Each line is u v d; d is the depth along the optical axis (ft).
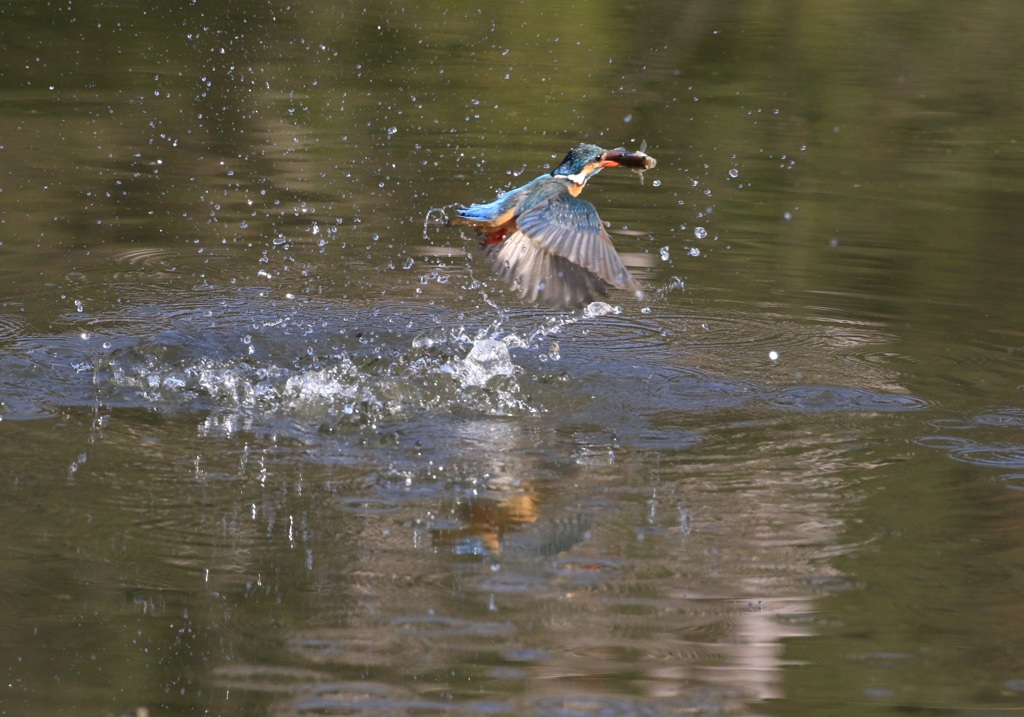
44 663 20.21
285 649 20.88
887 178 58.90
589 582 22.97
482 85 77.36
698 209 52.95
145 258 44.91
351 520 25.08
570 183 28.48
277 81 76.54
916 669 20.47
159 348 35.01
